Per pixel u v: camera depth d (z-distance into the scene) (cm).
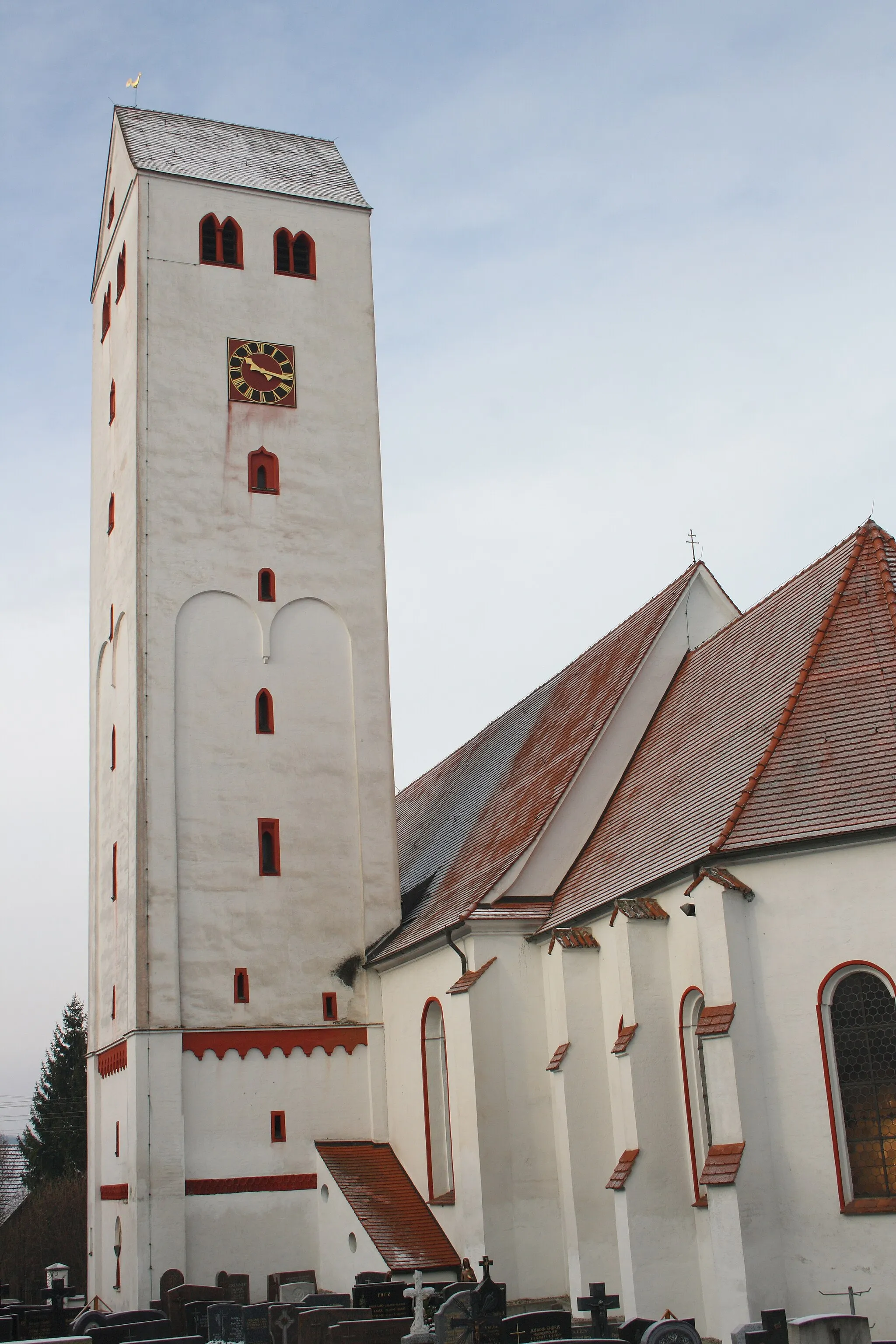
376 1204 4288
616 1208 3334
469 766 5812
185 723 4850
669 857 3481
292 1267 4472
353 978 4828
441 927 4300
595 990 3772
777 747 3309
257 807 4869
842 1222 2877
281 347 5350
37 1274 8450
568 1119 3675
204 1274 4369
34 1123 10025
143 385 5100
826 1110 2941
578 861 4194
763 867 3120
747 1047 3009
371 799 5031
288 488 5212
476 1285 3388
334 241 5562
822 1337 2416
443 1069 4397
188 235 5322
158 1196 4375
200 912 4700
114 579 5347
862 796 3067
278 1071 4638
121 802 5003
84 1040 10188
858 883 3008
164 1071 4497
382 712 5138
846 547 3819
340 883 4909
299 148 5875
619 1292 3606
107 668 5428
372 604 5228
